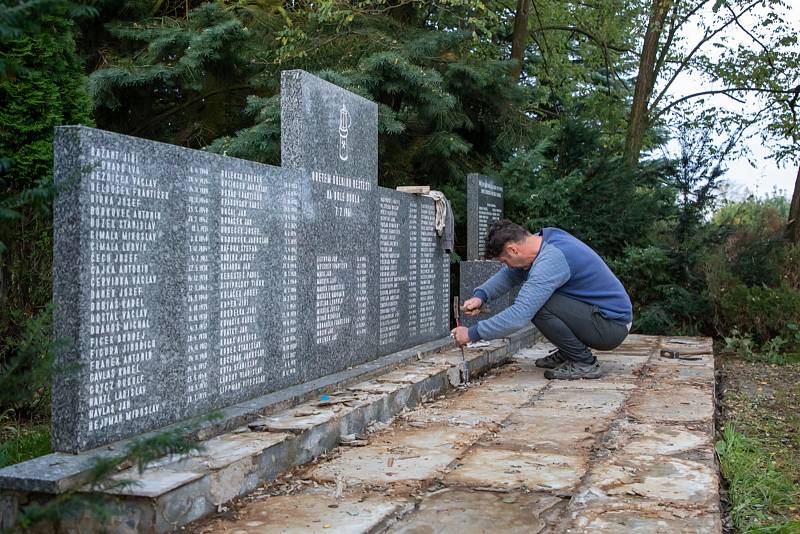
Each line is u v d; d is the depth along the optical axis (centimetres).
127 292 379
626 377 699
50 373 258
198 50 1073
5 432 497
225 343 459
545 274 660
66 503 216
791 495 411
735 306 1061
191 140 1266
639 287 1164
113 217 370
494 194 1085
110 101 1097
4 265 553
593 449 438
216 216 452
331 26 1216
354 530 308
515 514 329
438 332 870
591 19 1873
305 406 485
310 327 564
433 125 1176
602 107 1850
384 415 519
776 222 1417
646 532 303
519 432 482
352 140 641
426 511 334
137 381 385
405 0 1239
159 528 299
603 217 1165
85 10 232
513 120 1262
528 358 833
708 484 366
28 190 248
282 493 360
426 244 838
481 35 1351
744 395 725
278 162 1006
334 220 606
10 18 213
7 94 555
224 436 399
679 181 1220
